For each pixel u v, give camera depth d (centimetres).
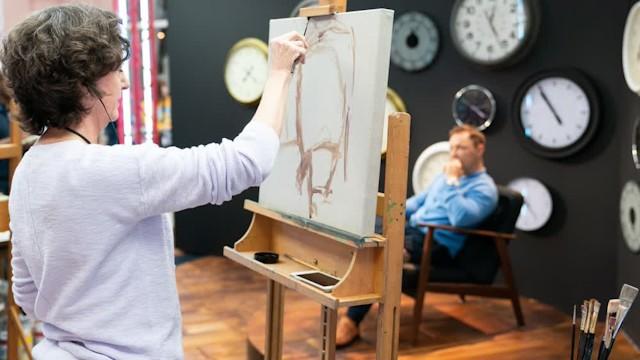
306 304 364
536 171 371
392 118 151
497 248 331
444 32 396
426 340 321
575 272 358
